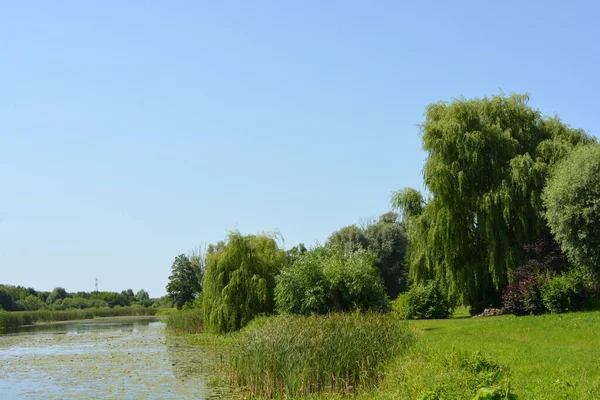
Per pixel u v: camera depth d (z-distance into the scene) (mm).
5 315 77062
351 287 30719
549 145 35219
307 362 18906
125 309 109625
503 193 33750
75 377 25156
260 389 19828
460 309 48594
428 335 24109
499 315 33406
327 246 35906
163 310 111562
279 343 20641
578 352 17984
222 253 40125
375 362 18781
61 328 67250
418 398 11930
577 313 26703
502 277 34531
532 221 34031
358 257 32562
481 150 35625
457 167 35812
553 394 11922
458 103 37281
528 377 13930
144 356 32375
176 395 20203
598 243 27891
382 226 76625
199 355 32062
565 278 28828
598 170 28656
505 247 34000
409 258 42125
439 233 35906
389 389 14750
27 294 118250
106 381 23703
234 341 25844
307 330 21000
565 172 29812
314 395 17578
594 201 27844
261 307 38156
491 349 18641
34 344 43344
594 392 11938
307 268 31141
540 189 33719
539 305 29531
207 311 40438
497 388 10273
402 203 39750
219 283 39438
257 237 41875
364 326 20812
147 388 21719
